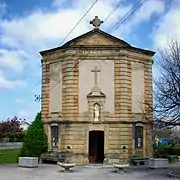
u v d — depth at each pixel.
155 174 28.09
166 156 42.50
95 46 36.44
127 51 36.72
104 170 30.80
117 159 35.03
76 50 36.59
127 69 36.62
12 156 47.06
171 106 28.78
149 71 39.00
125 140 35.56
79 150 35.34
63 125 36.25
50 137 37.81
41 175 27.12
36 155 37.16
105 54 36.62
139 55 38.06
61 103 36.94
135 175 27.44
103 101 36.03
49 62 39.06
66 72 36.69
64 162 31.77
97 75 36.50
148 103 35.25
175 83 28.94
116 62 36.47
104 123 35.75
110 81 36.38
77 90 36.28
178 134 58.94
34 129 37.94
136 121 36.56
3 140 77.25
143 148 37.16
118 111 35.84
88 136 35.69
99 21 37.31
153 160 32.78
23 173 28.38
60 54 37.72
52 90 38.41
